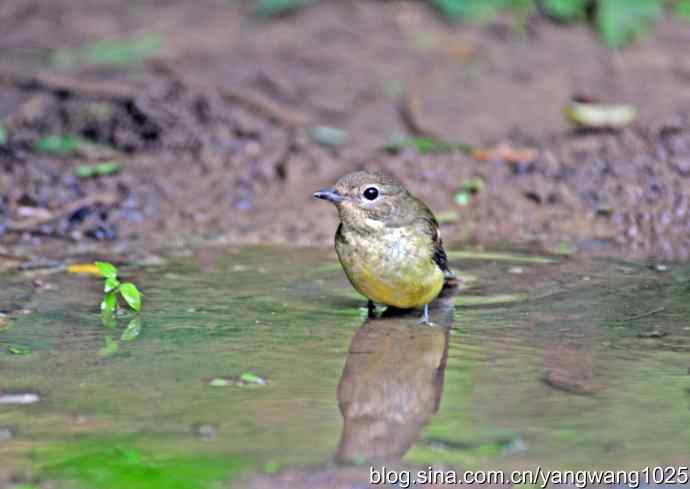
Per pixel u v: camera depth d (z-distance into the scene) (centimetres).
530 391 873
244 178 1603
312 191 1575
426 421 811
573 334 1023
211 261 1308
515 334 1027
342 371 923
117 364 935
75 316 1077
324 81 1945
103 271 1105
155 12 2198
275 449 761
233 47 2052
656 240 1412
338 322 1070
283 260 1316
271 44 2070
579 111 1791
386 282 1062
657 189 1537
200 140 1697
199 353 968
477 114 1841
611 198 1527
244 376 898
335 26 2147
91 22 2145
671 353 966
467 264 1287
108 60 1972
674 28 2158
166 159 1664
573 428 797
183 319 1073
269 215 1509
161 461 740
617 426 802
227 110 1762
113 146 1705
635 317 1077
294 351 977
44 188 1537
